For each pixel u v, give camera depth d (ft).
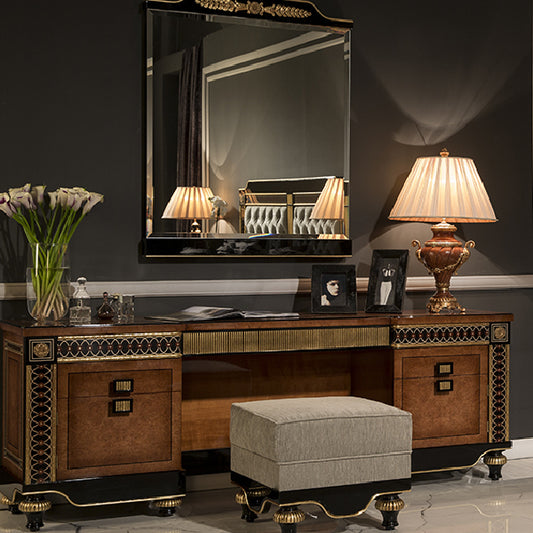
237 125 12.73
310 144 13.17
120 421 10.56
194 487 12.42
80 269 11.97
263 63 12.88
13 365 10.74
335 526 10.71
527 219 14.65
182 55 12.41
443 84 14.15
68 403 10.30
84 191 11.21
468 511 11.32
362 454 10.12
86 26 11.98
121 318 11.29
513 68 14.64
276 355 12.73
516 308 14.64
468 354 12.37
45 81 11.78
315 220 13.19
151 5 12.20
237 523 10.78
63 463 10.30
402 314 12.36
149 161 12.22
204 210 12.51
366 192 13.61
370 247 13.64
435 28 14.08
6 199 10.91
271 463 9.82
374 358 12.45
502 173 14.55
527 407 14.67
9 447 10.96
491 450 12.57
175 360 10.79
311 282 12.82
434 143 14.10
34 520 10.36
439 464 12.18
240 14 12.71
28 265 11.27
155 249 12.21
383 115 13.74
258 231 12.82
